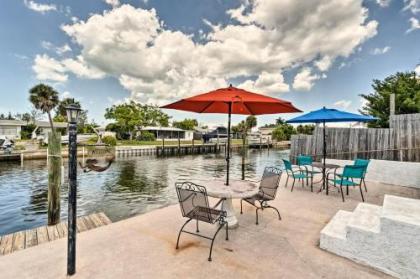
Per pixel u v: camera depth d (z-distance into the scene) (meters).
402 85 13.20
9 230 5.82
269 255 2.67
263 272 2.33
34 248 2.84
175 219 3.77
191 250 2.77
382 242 2.40
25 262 2.51
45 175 13.13
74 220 2.29
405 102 12.24
